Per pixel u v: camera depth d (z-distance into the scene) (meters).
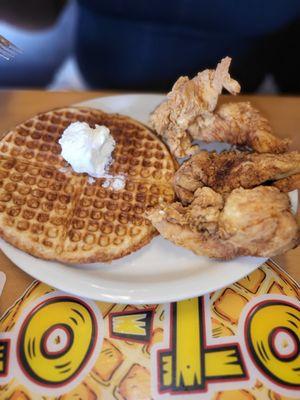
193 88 0.30
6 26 0.63
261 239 0.25
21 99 0.36
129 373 0.24
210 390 0.24
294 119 0.36
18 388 0.24
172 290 0.26
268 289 0.28
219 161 0.30
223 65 0.29
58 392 0.24
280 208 0.25
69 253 0.27
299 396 0.24
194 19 0.48
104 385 0.24
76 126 0.30
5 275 0.28
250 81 0.54
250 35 0.50
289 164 0.28
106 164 0.31
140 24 0.50
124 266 0.28
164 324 0.26
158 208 0.28
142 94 0.37
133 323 0.26
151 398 0.24
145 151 0.32
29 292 0.27
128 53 0.53
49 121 0.33
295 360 0.25
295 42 0.52
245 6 0.47
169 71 0.53
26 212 0.28
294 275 0.29
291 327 0.26
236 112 0.32
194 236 0.26
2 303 0.27
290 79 0.55
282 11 0.48
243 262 0.27
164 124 0.32
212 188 0.29
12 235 0.27
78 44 0.55
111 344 0.25
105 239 0.28
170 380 0.24
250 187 0.28
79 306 0.27
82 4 0.50
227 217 0.25
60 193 0.30
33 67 0.59
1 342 0.25
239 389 0.24
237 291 0.28
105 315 0.26
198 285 0.26
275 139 0.31
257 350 0.25
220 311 0.27
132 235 0.28
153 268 0.28
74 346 0.25
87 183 0.30
